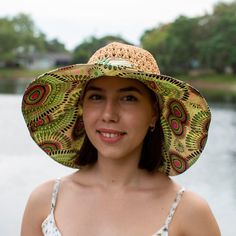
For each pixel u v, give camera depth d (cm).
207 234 226
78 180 246
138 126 229
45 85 241
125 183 238
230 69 6394
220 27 6028
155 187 236
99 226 230
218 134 1747
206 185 901
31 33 9356
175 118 241
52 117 254
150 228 225
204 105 228
